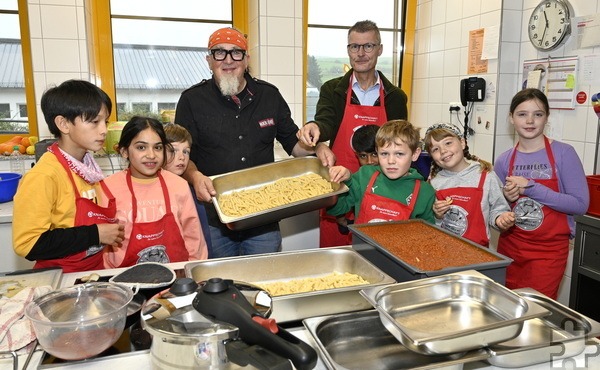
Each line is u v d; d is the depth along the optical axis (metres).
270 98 2.10
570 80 2.38
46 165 1.37
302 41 3.11
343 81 2.38
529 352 0.85
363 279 1.26
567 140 2.45
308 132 1.92
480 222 1.82
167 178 1.71
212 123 2.01
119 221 1.61
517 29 2.69
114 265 1.58
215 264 1.27
